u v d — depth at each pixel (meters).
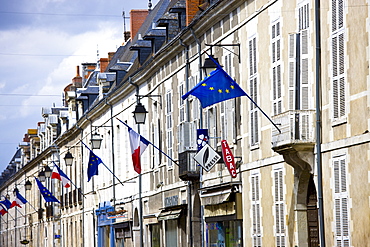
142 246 44.03
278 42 25.27
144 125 44.06
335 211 21.72
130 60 54.03
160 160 41.00
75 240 64.62
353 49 20.53
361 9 20.06
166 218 38.28
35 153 89.94
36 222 85.62
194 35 33.53
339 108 21.38
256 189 27.58
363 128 20.11
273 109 25.62
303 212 24.27
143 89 43.81
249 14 27.95
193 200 35.25
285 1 24.80
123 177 48.88
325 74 22.16
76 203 63.53
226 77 25.12
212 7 30.64
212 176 32.12
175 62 37.31
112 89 52.56
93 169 45.34
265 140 26.61
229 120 30.05
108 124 52.25
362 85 20.11
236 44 28.98
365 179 20.02
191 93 25.27
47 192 59.19
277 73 25.30
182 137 34.34
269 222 26.41
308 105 23.31
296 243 24.34
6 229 112.81
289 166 24.69
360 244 20.33
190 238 35.38
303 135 22.83
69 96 68.69
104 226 54.56
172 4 43.53
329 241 22.19
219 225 31.67
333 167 21.77
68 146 67.38
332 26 21.70
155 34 41.69
